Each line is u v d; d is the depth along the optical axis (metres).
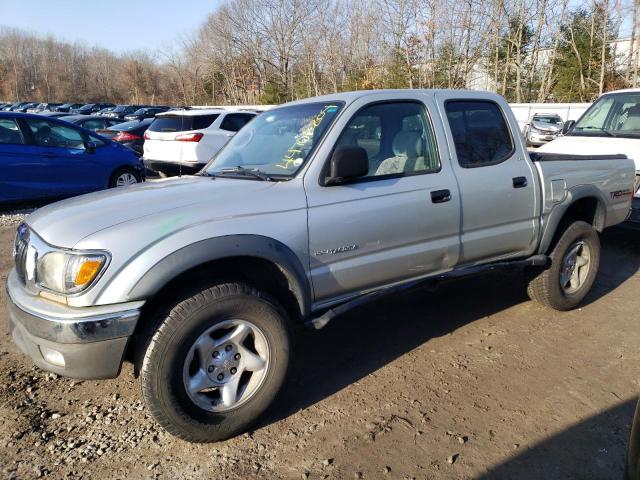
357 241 3.21
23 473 2.61
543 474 2.62
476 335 4.12
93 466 2.67
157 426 3.00
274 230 2.89
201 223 2.72
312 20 37.34
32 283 2.73
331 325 4.33
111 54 76.94
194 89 54.00
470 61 29.34
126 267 2.54
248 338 2.91
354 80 33.47
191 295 2.68
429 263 3.61
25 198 8.51
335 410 3.15
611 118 7.29
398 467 2.66
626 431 2.95
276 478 2.60
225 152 3.93
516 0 27.55
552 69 29.03
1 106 44.09
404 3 28.81
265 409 2.92
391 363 3.70
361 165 3.06
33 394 3.29
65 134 8.99
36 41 75.88
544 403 3.21
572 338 4.08
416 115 3.66
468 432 2.93
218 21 45.22
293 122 3.59
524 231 4.09
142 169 10.12
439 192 3.54
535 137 16.45
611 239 6.99
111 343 2.53
